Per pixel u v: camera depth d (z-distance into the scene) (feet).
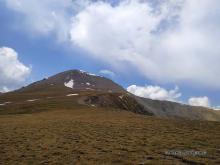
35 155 96.43
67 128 156.25
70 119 204.03
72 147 106.22
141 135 126.62
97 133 136.26
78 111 278.26
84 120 193.57
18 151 103.45
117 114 246.88
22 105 433.48
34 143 116.78
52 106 393.09
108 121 183.52
